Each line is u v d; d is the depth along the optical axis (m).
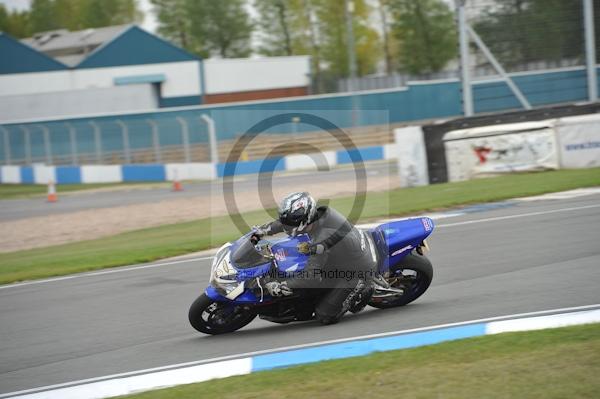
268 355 24.14
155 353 25.64
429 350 22.81
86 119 121.88
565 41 93.50
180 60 171.62
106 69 166.38
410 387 19.52
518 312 26.81
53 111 137.12
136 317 31.16
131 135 115.12
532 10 92.19
